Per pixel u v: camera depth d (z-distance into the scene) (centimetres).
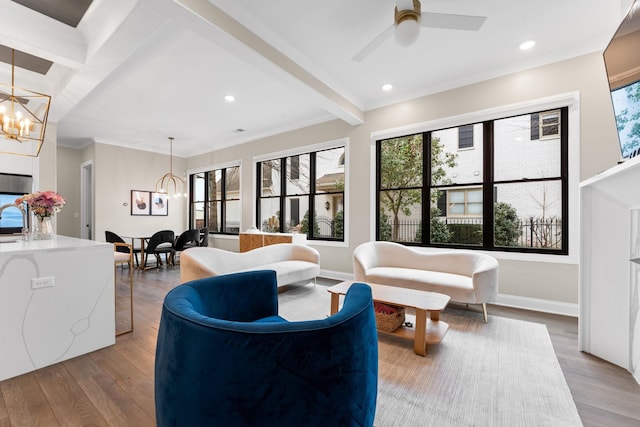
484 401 158
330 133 483
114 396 162
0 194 373
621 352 191
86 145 645
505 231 340
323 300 346
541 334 247
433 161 395
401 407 153
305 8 238
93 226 612
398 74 347
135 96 404
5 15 228
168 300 117
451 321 278
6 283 180
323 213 515
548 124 317
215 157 691
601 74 279
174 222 750
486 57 310
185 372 91
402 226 419
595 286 209
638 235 176
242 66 324
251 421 84
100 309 222
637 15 165
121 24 217
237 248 648
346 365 93
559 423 141
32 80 337
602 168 278
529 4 233
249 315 176
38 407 152
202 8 213
